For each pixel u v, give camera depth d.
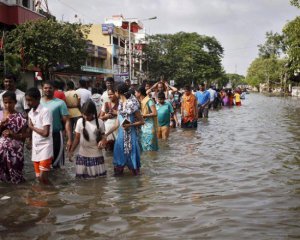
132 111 7.91
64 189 6.84
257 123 18.62
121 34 60.34
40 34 24.09
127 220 5.30
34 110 7.19
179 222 5.21
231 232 4.86
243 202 6.04
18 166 7.26
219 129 15.99
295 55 32.59
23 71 24.52
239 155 10.02
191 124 16.25
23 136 7.29
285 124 18.11
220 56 85.75
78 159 7.67
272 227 5.02
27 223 5.20
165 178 7.60
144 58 61.25
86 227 5.05
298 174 7.88
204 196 6.36
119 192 6.63
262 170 8.27
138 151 8.00
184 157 9.74
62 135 8.47
